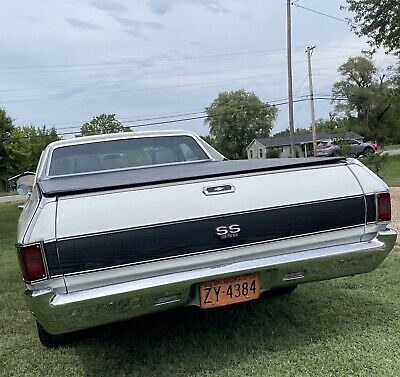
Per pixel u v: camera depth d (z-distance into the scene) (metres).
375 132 57.84
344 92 59.16
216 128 64.69
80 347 3.43
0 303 4.74
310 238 2.88
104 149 4.32
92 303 2.45
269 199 2.80
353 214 2.95
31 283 2.38
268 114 64.06
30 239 2.39
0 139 19.44
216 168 3.14
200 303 2.73
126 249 2.52
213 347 3.19
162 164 4.37
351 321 3.46
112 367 3.05
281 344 3.14
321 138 55.47
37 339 3.68
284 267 2.80
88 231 2.46
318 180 2.93
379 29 24.53
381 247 2.99
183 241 2.62
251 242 2.75
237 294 2.79
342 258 2.92
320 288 4.31
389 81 40.97
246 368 2.84
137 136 4.43
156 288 2.55
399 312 3.60
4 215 17.17
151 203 2.61
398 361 2.78
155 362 3.05
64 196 2.53
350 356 2.88
